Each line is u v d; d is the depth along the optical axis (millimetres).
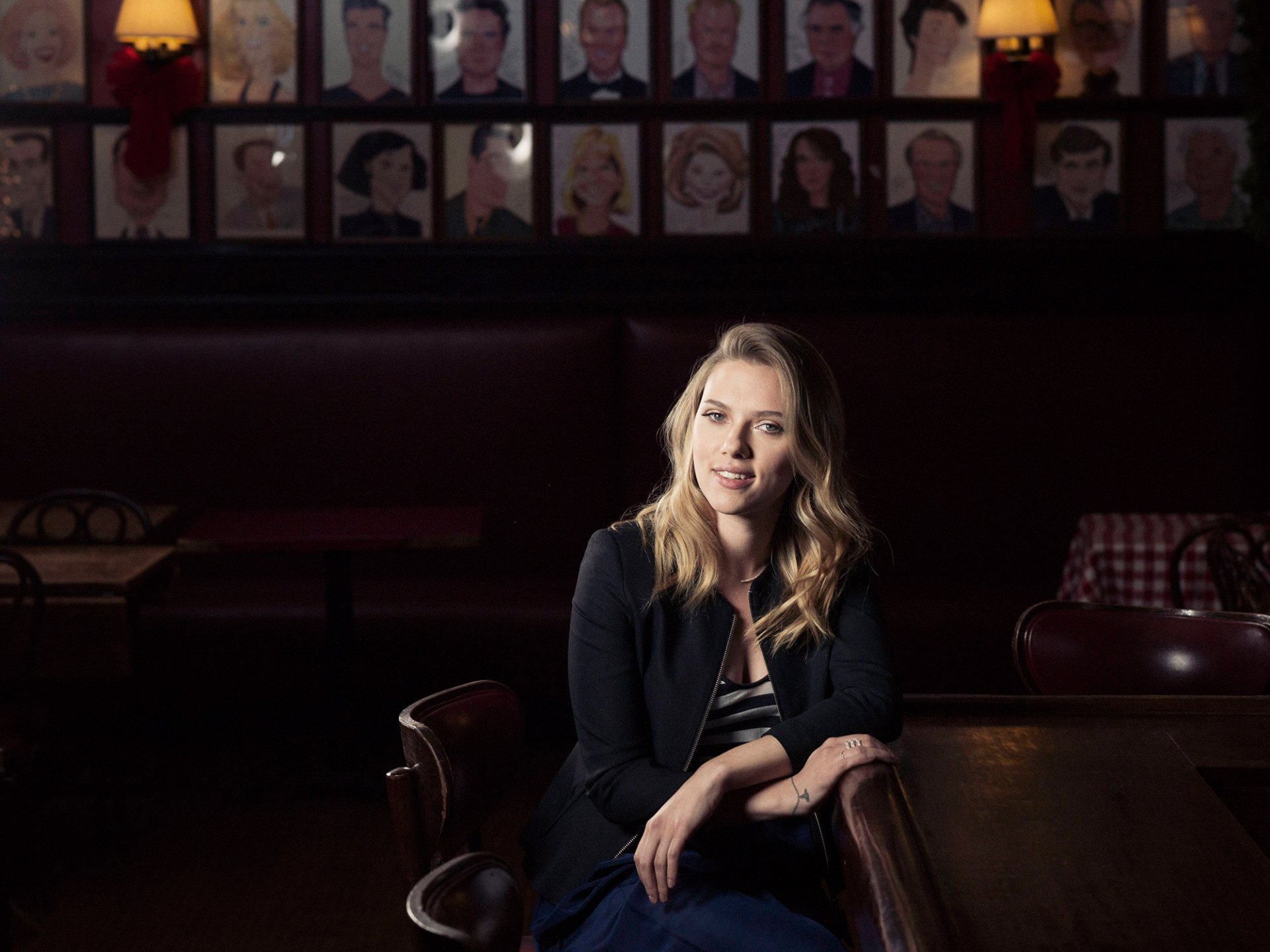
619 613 1874
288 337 5039
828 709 1758
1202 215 5199
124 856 3635
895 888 1333
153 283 5199
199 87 5129
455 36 5141
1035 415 5059
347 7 5113
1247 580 3457
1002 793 1619
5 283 5180
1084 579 4145
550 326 5074
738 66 5172
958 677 4570
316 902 3369
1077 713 1941
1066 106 5168
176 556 3990
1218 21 5125
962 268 5238
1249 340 5082
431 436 5051
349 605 4090
